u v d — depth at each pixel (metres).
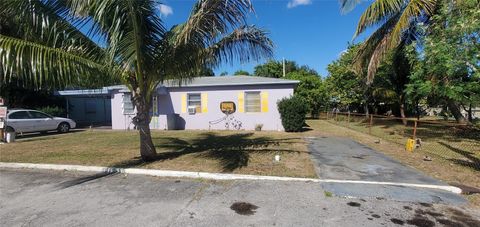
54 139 13.23
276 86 16.39
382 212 4.46
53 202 4.99
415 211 4.49
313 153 9.03
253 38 7.99
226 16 6.40
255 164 7.47
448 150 9.59
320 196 5.14
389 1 11.62
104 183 6.06
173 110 17.58
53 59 6.02
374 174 6.54
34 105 22.00
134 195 5.29
